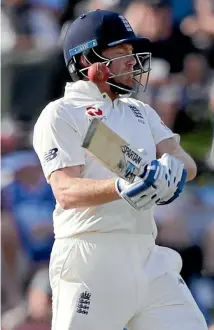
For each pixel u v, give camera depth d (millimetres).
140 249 13820
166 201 12336
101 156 11930
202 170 27859
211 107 29609
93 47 14375
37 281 25391
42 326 24594
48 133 13680
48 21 31953
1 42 31500
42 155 13734
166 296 13859
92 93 14211
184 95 29750
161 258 14016
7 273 26609
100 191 12570
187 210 26516
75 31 14602
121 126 14086
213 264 25875
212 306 25422
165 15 30547
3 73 30906
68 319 13609
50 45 31219
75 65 14711
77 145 13625
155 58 30203
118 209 13672
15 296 26484
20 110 30625
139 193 12008
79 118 13781
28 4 31891
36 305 24734
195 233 26250
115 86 14320
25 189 27672
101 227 13633
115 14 14578
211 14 31234
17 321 25188
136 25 30516
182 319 13766
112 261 13617
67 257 13805
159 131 14680
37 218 27359
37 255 27109
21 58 30922
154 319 13805
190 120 29500
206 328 14016
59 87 30531
